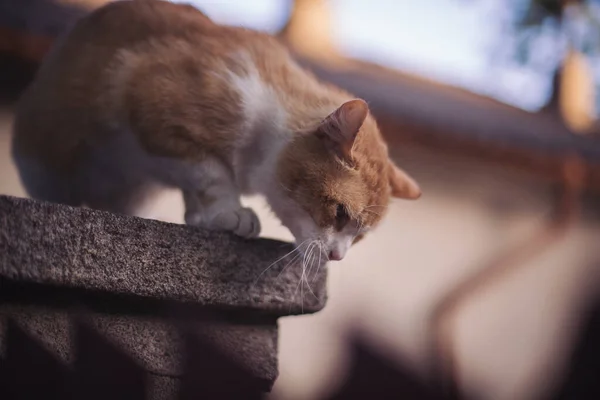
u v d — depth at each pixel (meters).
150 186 1.03
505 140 2.07
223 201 0.92
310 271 0.90
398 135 1.90
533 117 2.62
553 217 2.28
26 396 0.70
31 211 0.73
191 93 0.92
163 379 0.80
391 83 2.23
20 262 0.73
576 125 2.88
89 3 1.74
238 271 0.84
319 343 1.91
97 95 0.95
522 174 2.21
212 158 0.93
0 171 1.49
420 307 2.12
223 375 0.63
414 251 2.13
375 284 2.05
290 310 0.88
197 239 0.82
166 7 1.01
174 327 0.81
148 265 0.79
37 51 1.48
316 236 0.93
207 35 0.98
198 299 0.82
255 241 0.86
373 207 0.97
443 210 2.18
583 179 2.23
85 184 1.01
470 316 2.26
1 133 1.50
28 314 0.75
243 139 0.94
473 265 2.21
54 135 0.98
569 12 2.00
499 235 2.27
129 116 0.92
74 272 0.75
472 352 2.26
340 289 1.99
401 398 0.48
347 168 0.95
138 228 0.78
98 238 0.76
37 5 1.58
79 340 0.72
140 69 0.93
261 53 1.00
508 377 2.33
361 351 0.48
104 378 0.69
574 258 2.48
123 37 0.97
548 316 2.42
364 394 0.48
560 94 2.88
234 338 0.87
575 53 2.23
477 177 2.21
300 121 0.96
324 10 2.48
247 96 0.94
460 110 2.18
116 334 0.79
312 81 1.03
